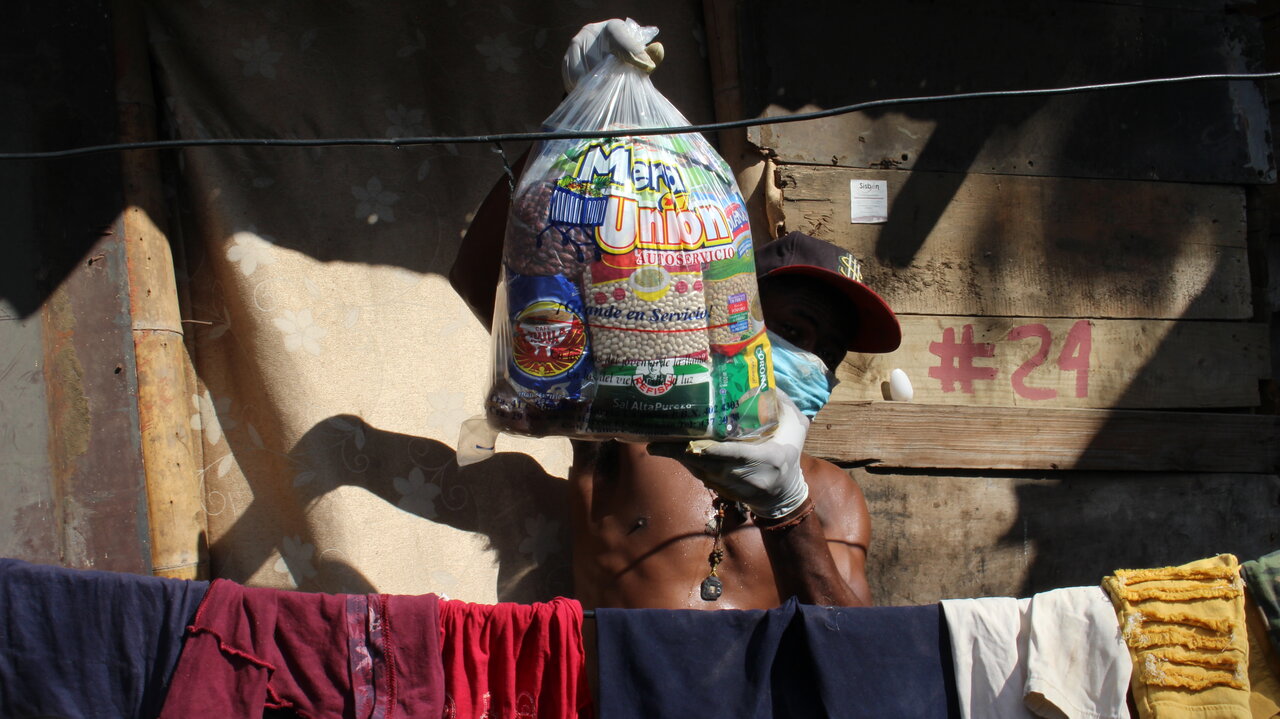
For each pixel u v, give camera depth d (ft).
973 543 9.11
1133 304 9.73
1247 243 10.34
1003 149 9.35
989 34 9.30
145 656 5.20
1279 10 11.60
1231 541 9.84
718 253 5.38
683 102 8.89
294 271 7.96
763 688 5.22
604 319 5.21
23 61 7.24
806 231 8.71
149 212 7.61
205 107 7.97
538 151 5.76
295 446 7.74
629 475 7.44
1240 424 9.88
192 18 7.93
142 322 7.49
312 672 5.23
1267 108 10.23
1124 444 9.49
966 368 9.21
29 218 7.14
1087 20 9.61
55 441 7.11
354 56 8.35
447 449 8.14
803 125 8.72
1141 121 9.78
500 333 5.56
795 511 6.09
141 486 7.35
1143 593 5.41
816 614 5.36
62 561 7.06
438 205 8.48
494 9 8.69
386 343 8.14
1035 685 5.23
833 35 8.86
